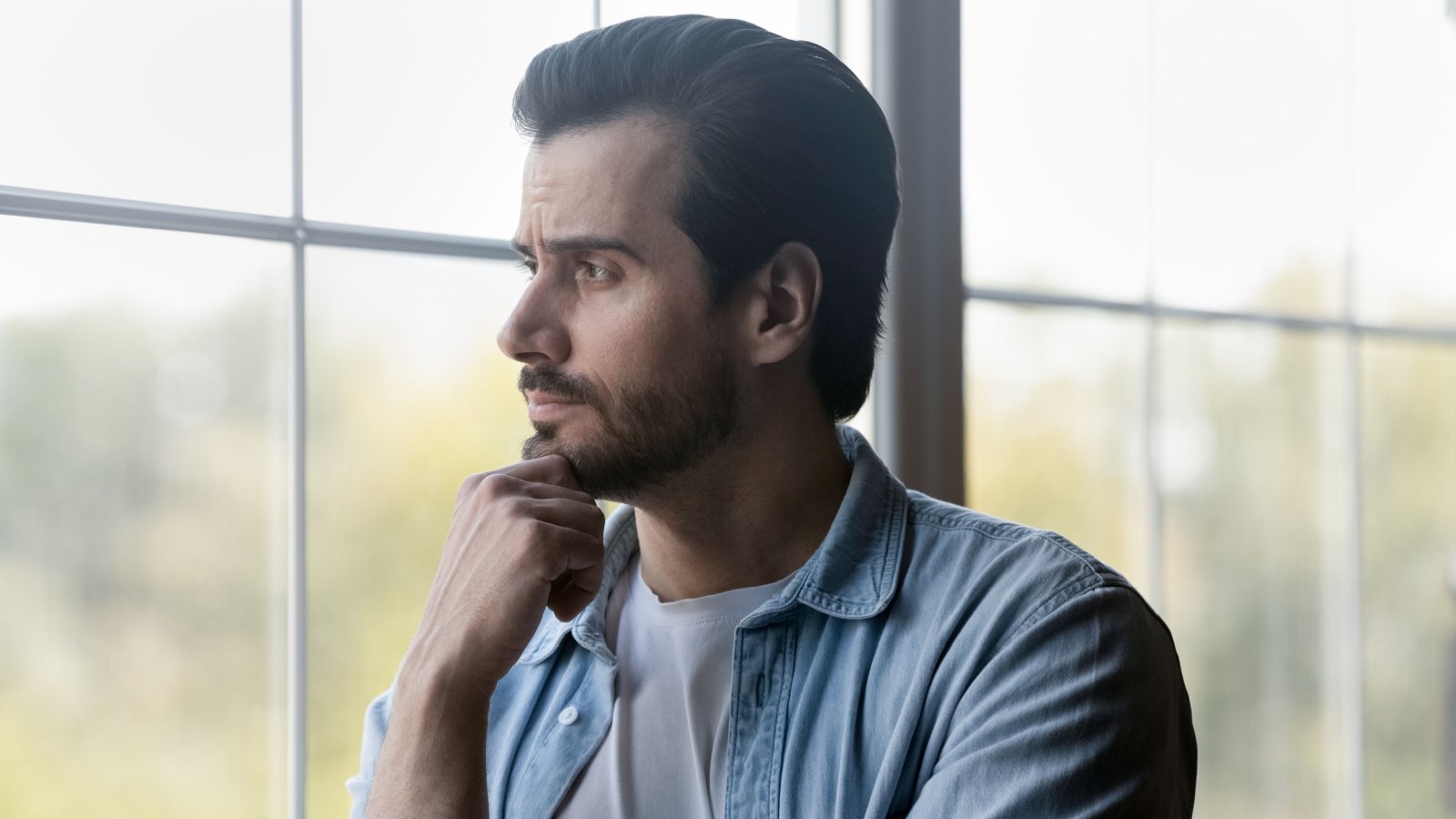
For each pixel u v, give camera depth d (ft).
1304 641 8.06
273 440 5.06
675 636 3.61
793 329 3.46
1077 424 7.13
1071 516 7.13
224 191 4.87
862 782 3.27
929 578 3.48
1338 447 8.14
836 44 6.16
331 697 5.52
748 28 3.54
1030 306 6.92
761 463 3.55
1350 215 8.13
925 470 6.17
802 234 3.49
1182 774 3.51
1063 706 3.10
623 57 3.39
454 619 3.37
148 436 4.86
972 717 3.17
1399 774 8.34
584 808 3.48
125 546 4.89
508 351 3.42
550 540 3.34
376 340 5.38
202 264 4.85
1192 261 7.52
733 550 3.62
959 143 6.29
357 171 5.16
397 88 5.24
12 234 4.50
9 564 4.71
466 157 5.43
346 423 5.43
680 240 3.36
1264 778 7.95
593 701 3.62
